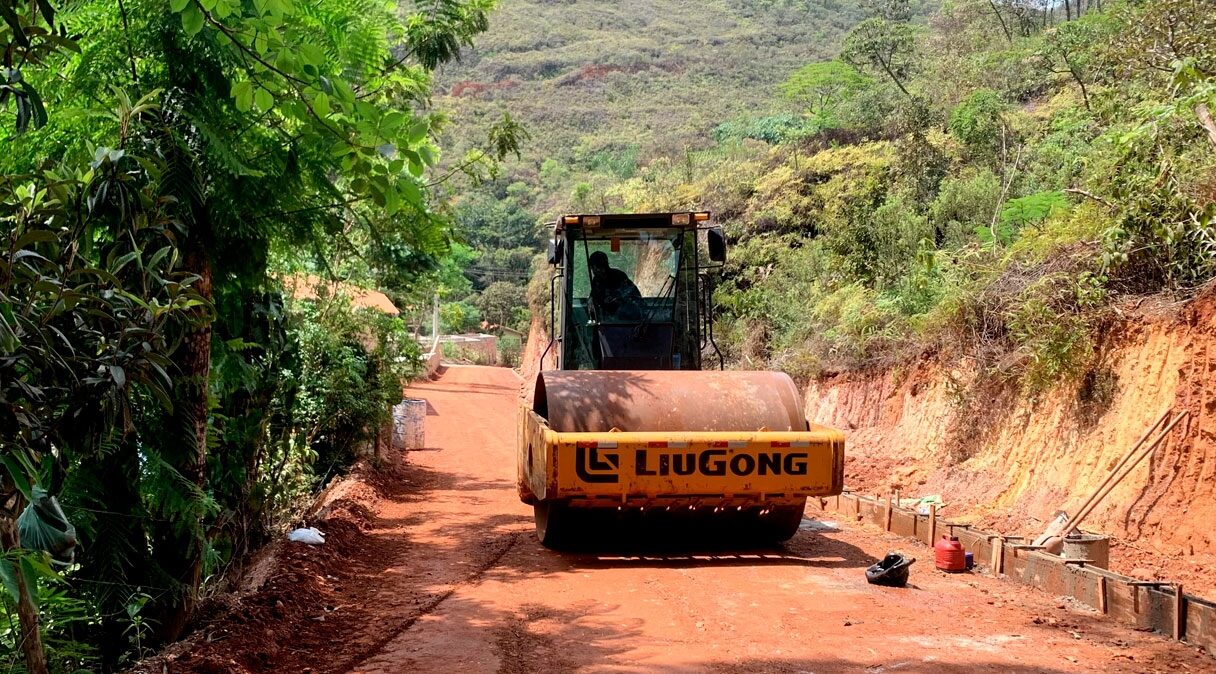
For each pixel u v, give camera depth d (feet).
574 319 37.04
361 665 20.62
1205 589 25.02
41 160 21.27
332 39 24.98
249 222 22.50
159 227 18.13
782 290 73.97
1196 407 29.55
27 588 14.83
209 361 24.59
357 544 34.30
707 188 109.29
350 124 14.94
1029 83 90.17
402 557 32.58
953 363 45.09
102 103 20.84
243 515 30.48
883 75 129.49
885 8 152.46
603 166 283.79
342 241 25.91
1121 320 34.12
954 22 134.00
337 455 47.75
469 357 244.63
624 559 31.32
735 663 20.07
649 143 261.65
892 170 82.02
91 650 22.03
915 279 50.90
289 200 22.56
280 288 32.63
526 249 277.64
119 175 17.57
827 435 29.60
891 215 64.64
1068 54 83.30
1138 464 30.48
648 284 36.94
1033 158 67.26
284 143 22.39
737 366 71.36
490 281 277.03
